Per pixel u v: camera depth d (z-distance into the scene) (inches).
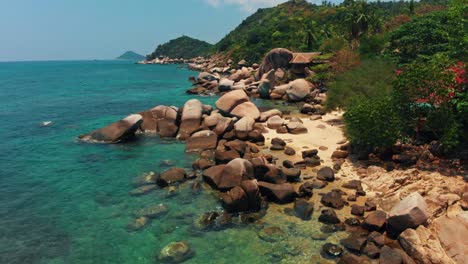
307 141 838.5
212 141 820.6
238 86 1862.7
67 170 686.5
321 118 1079.6
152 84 2541.8
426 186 498.9
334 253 388.5
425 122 617.9
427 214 408.8
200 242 427.5
